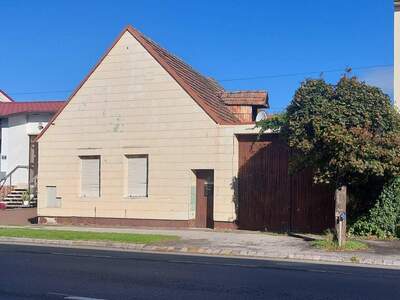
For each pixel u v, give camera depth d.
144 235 19.36
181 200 22.75
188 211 22.69
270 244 17.50
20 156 33.06
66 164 25.08
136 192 23.75
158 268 12.93
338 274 12.46
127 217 23.69
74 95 25.02
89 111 24.67
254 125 21.53
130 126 23.80
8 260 14.17
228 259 15.05
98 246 17.97
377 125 17.05
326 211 20.59
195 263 13.94
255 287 10.57
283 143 21.22
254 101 26.28
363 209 19.72
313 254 15.49
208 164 22.33
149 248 17.25
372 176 18.53
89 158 24.80
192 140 22.62
